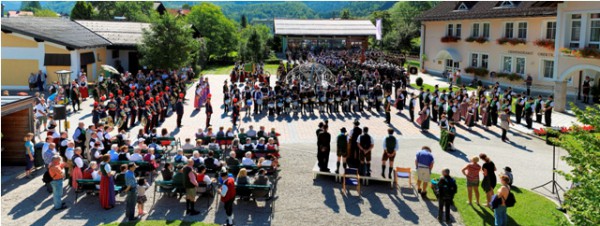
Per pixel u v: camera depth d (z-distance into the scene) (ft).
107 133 55.26
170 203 44.24
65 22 135.33
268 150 53.21
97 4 265.13
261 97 87.76
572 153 32.65
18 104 52.54
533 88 116.78
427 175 45.57
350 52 192.95
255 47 203.92
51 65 110.52
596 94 99.25
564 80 91.50
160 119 79.97
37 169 53.62
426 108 74.49
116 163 48.24
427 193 47.37
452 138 63.16
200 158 48.73
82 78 97.96
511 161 59.11
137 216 40.83
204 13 218.38
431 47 162.61
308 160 58.65
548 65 113.70
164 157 56.24
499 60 129.29
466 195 46.65
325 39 216.54
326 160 51.01
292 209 43.19
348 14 401.29
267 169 49.03
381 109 92.53
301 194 46.93
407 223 40.37
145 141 57.11
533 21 115.85
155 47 129.18
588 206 28.35
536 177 52.80
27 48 109.60
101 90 95.61
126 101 76.02
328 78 110.01
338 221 40.70
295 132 74.02
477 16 132.36
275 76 149.18
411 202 45.09
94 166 44.62
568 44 92.48
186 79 129.90
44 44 109.81
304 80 110.52
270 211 42.68
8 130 54.90
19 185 48.42
